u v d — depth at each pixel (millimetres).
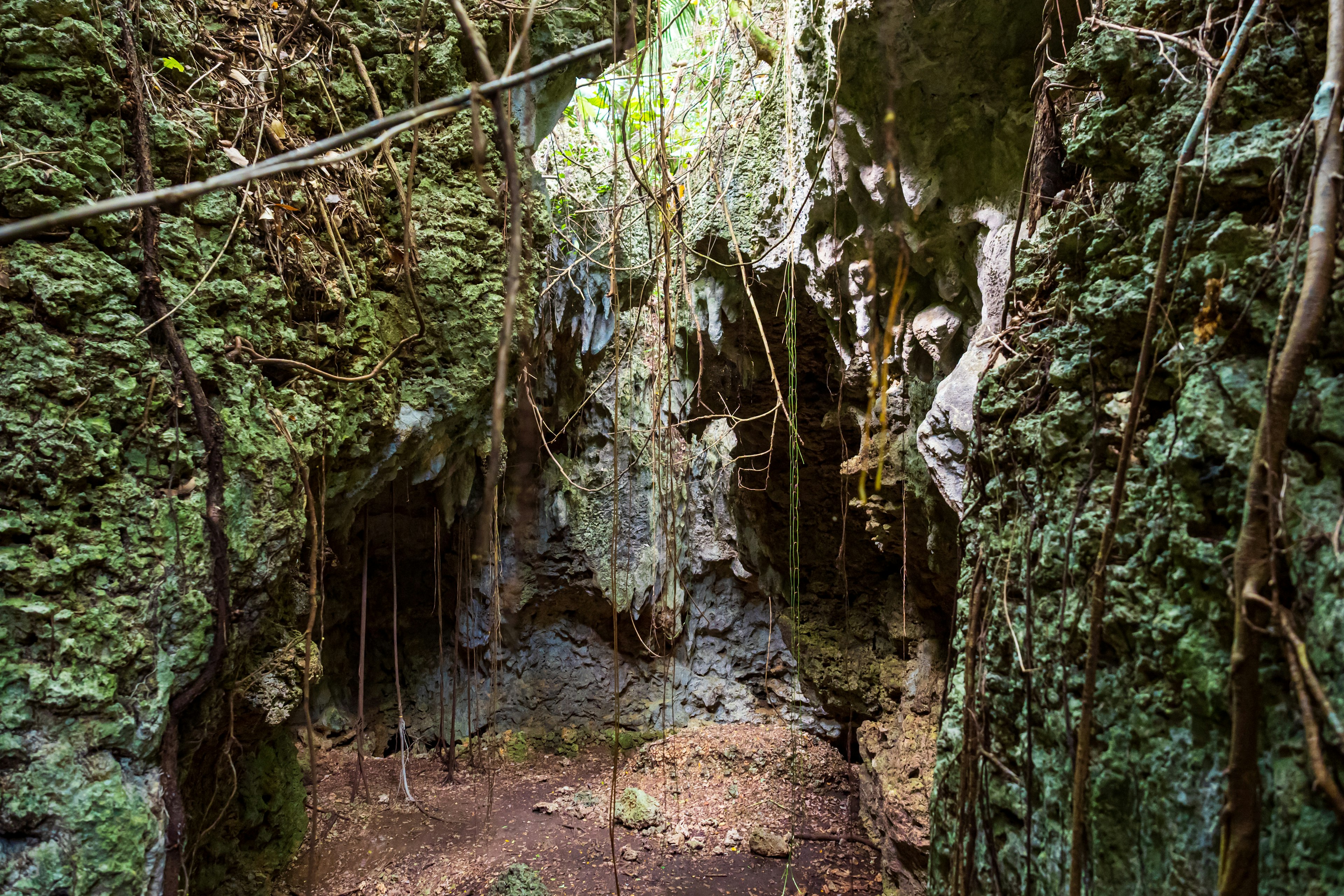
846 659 5438
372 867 4285
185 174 2396
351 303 3006
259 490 2398
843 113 3207
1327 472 1004
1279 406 983
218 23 2805
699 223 4750
